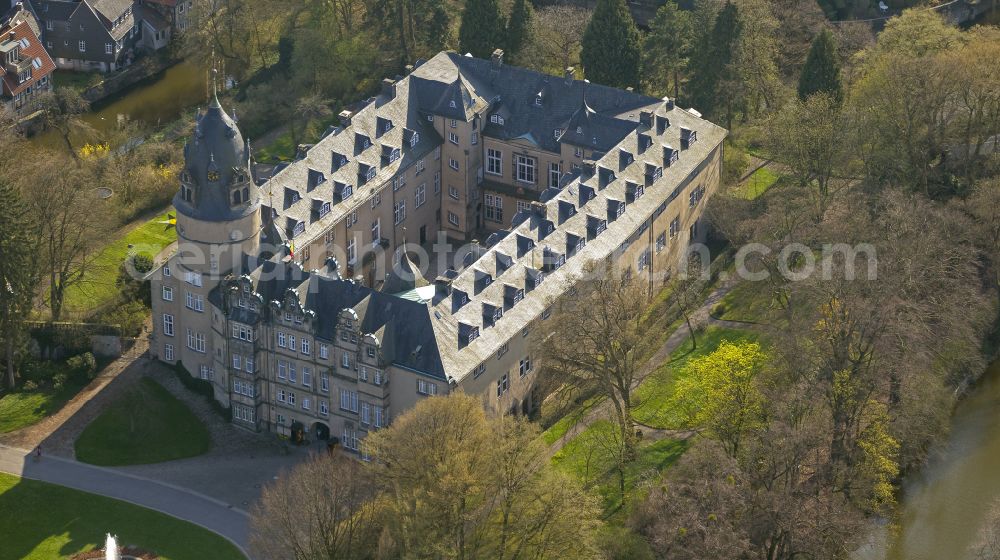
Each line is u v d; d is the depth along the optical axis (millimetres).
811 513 197375
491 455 199875
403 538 199000
